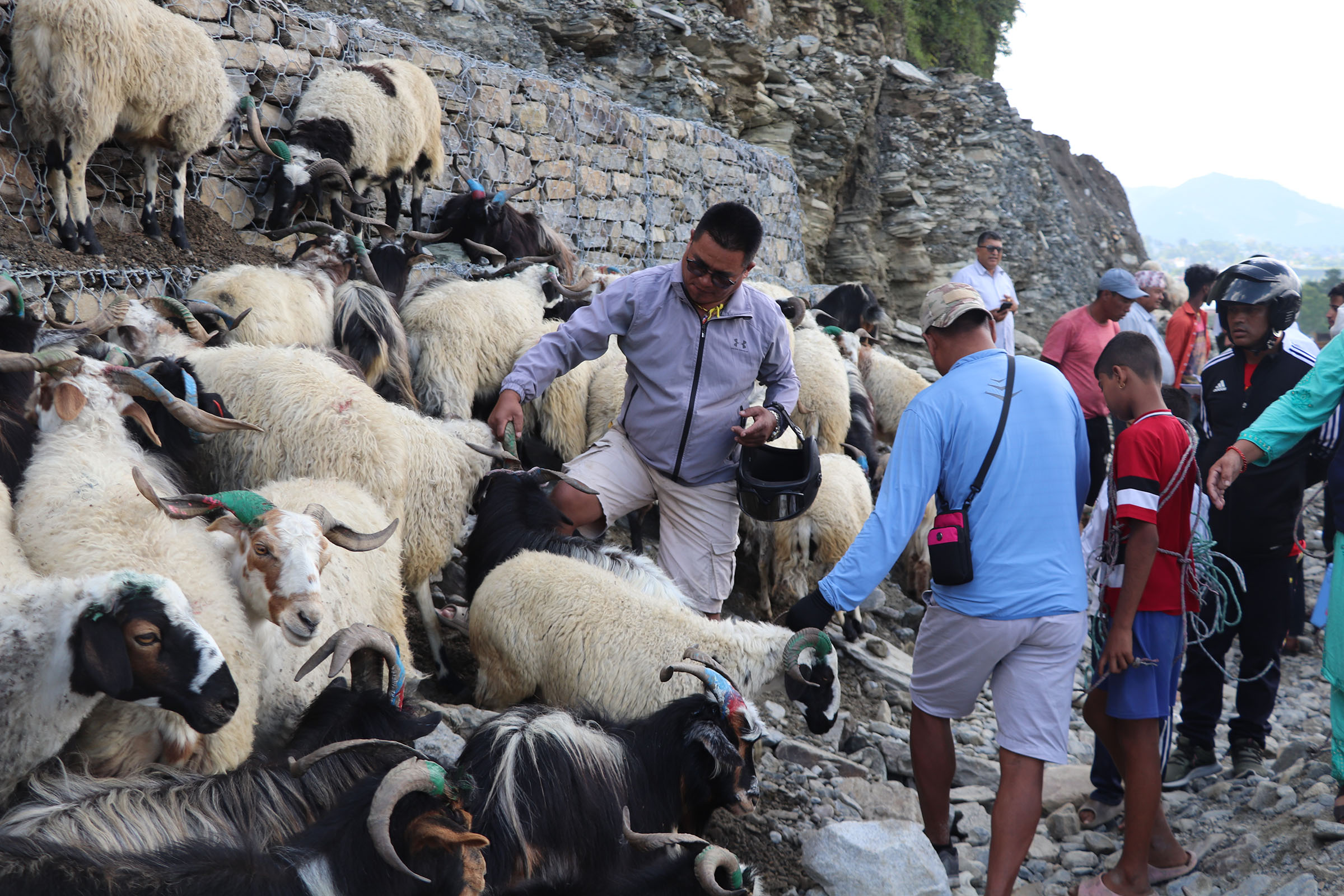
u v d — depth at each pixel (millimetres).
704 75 14203
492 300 6090
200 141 5781
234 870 2043
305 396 4105
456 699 4527
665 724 3234
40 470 3037
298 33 7348
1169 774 4906
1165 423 3729
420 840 2150
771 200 13938
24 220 5344
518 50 11930
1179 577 3770
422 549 4598
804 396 6742
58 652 2346
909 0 20422
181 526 3002
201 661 2385
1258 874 3619
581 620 3826
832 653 3688
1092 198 21359
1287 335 4840
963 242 17375
